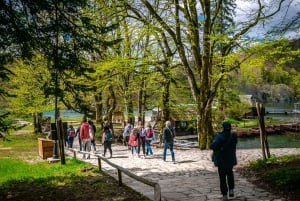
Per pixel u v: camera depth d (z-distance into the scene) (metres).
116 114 51.81
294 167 11.51
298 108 73.06
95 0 20.25
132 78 30.88
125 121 35.91
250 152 19.42
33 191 12.12
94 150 24.11
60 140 17.95
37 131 42.66
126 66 23.12
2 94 10.38
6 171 17.34
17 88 27.23
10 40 10.16
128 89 28.53
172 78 27.88
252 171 12.95
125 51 23.84
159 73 25.61
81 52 11.12
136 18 23.00
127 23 24.14
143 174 14.09
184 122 40.22
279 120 56.97
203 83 24.08
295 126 46.94
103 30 10.85
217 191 10.53
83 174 14.57
